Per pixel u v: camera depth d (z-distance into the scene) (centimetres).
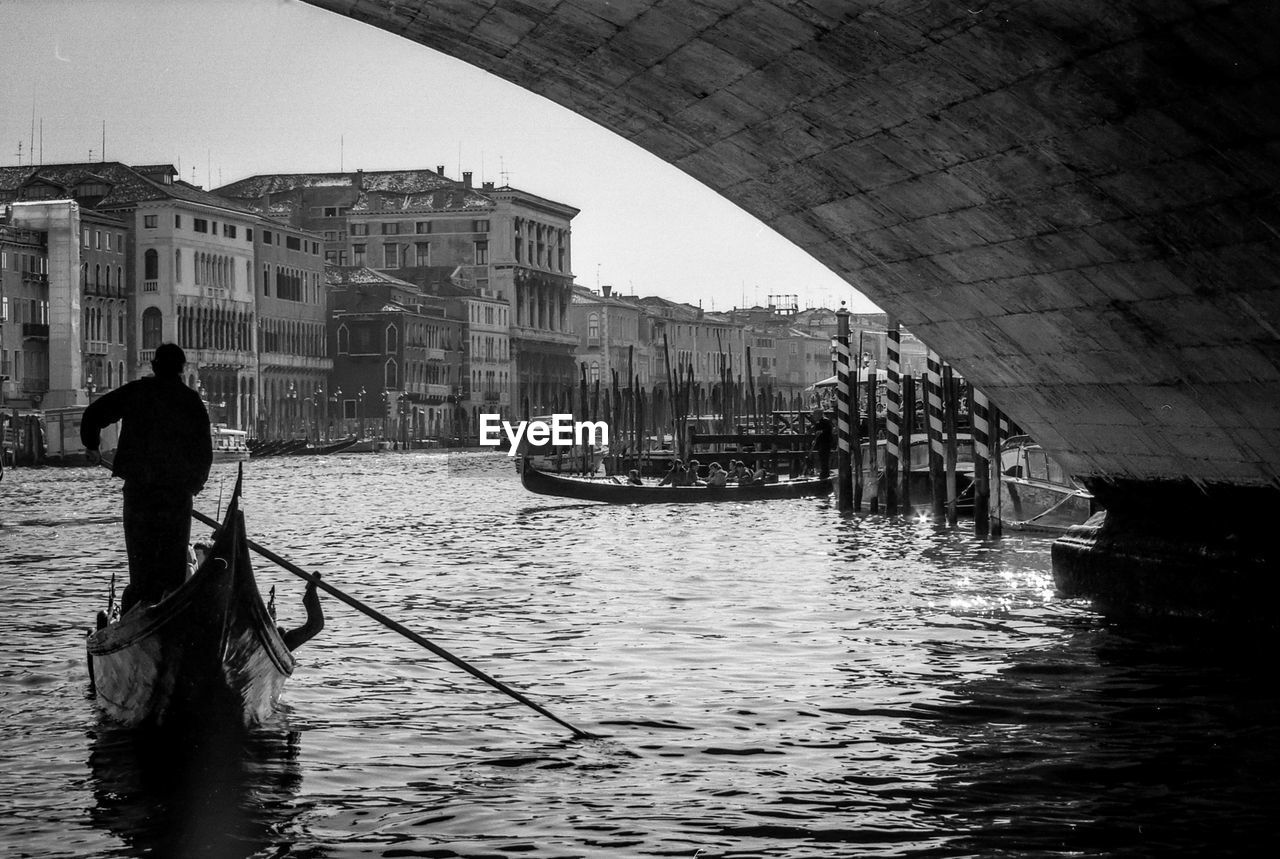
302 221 14300
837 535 2870
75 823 888
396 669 1375
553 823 885
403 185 14488
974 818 886
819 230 1647
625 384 15150
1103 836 849
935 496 2948
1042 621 1597
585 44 1416
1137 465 1584
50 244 9325
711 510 3903
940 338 1730
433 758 1040
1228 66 955
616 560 2533
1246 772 980
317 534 3325
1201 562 1498
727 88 1388
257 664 1109
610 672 1364
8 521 3738
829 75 1263
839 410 3431
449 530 3419
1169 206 1161
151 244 10612
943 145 1288
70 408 8319
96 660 1161
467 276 14138
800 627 1623
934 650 1443
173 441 1075
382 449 12100
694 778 982
